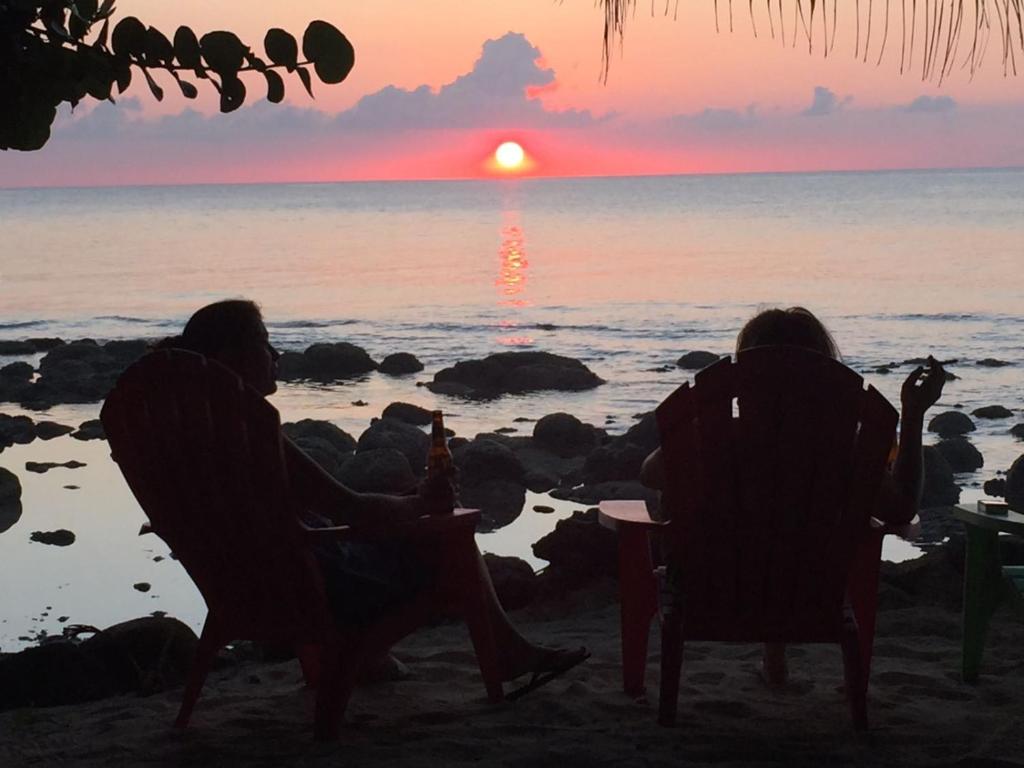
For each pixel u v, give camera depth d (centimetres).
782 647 415
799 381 340
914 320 2477
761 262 4119
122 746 364
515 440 1317
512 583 609
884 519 361
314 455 1138
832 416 341
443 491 370
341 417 1528
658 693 404
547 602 605
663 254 4694
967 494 1043
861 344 2161
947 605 557
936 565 587
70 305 3145
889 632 504
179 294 3394
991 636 482
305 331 2553
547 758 330
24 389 1683
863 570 371
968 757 326
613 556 625
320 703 359
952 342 2158
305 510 372
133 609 711
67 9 303
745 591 359
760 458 346
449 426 1461
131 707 424
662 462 359
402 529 359
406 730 367
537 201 17138
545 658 403
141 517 948
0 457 1227
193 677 380
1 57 292
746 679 425
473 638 384
